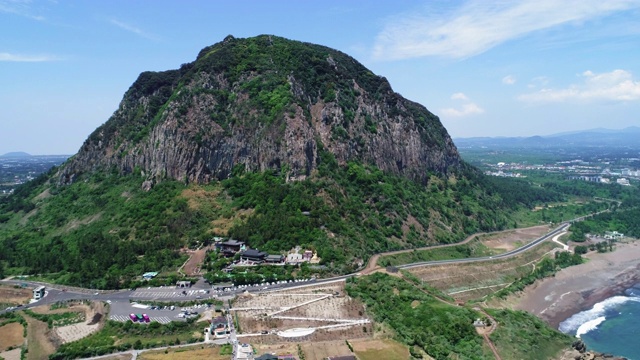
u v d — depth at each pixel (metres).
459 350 161.75
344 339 165.50
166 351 154.25
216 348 155.75
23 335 173.38
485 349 163.75
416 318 176.12
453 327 170.62
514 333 175.00
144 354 152.75
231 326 170.38
